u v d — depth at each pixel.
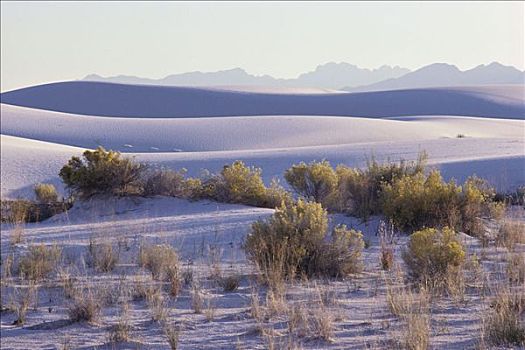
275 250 21.06
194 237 28.34
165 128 159.75
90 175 40.03
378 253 23.84
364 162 69.69
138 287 19.20
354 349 13.17
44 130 163.00
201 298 18.27
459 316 15.03
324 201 33.66
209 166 77.25
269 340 13.61
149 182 40.31
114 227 31.27
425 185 29.16
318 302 16.94
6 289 20.86
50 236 30.28
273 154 85.38
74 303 18.12
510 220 27.02
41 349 14.83
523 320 13.99
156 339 15.02
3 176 78.25
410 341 12.81
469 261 20.16
